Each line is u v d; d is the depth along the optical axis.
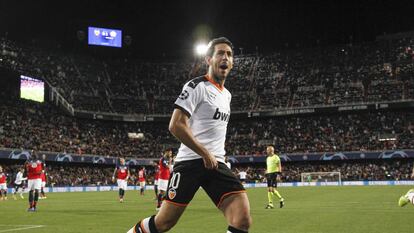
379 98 65.94
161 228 5.75
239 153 68.31
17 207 23.52
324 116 70.75
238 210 5.56
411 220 14.57
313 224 13.84
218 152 5.85
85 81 75.75
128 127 74.81
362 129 66.31
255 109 72.06
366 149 62.62
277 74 78.38
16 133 57.41
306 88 73.44
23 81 60.09
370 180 59.81
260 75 79.19
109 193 44.28
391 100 64.69
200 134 5.76
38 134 60.53
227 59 5.83
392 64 71.62
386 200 25.06
